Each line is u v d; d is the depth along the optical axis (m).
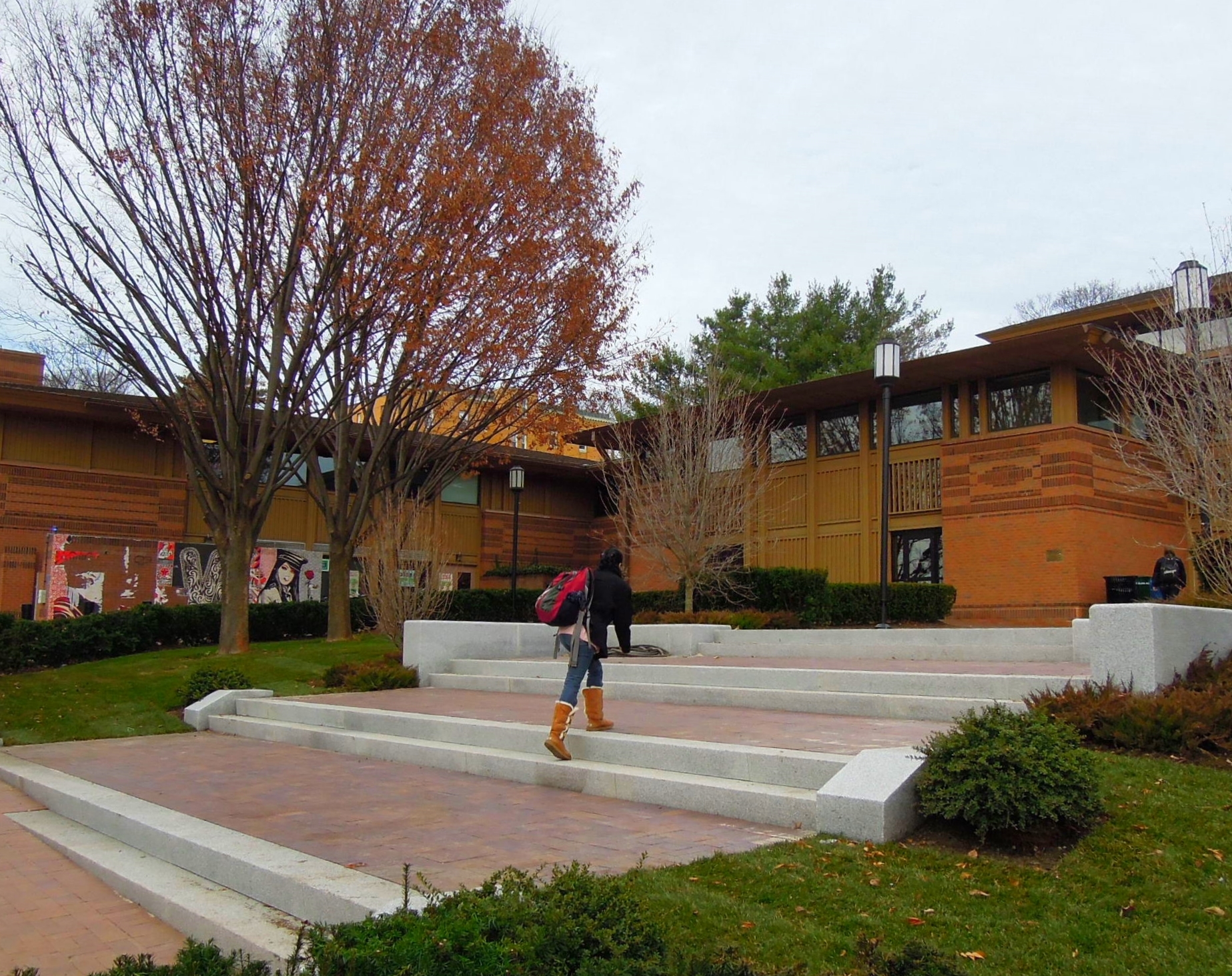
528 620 27.62
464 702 12.53
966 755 5.79
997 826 5.45
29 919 5.99
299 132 17.78
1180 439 14.13
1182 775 6.40
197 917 5.48
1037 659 12.26
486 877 5.34
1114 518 23.53
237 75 17.33
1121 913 4.62
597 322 21.80
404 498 22.20
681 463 21.91
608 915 3.80
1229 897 4.70
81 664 18.91
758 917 4.62
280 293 18.91
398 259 18.20
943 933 4.44
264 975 4.19
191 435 19.45
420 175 18.41
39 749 12.53
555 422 23.55
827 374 36.38
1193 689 7.90
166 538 27.84
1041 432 23.36
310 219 18.48
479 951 3.49
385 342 19.42
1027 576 23.20
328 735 11.20
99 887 6.66
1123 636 8.17
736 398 25.11
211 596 28.06
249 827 7.05
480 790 8.11
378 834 6.58
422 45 18.42
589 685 8.89
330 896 5.01
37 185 17.19
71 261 17.61
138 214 17.83
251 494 19.72
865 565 27.08
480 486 35.53
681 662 14.26
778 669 11.30
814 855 5.49
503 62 19.27
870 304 39.88
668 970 3.58
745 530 22.56
